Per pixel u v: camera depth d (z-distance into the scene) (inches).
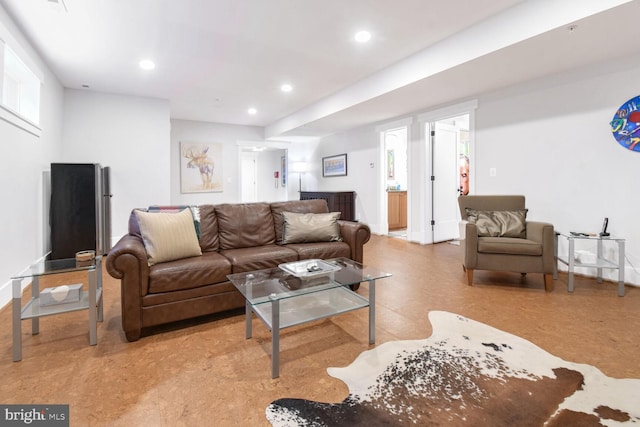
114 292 110.6
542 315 89.1
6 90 122.6
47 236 145.7
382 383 58.9
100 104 181.8
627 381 58.5
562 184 131.6
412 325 83.5
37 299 77.7
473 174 164.2
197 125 273.3
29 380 60.1
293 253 101.5
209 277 84.5
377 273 79.0
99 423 49.3
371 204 239.6
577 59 115.8
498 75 131.9
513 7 102.0
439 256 165.6
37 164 132.0
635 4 80.8
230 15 105.4
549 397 54.3
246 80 168.6
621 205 116.3
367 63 147.9
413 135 199.9
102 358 68.0
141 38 120.3
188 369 64.1
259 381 60.0
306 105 223.6
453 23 112.7
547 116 135.1
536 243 110.9
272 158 386.9
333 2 99.0
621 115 114.7
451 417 49.9
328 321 86.4
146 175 193.6
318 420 49.6
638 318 86.6
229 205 115.1
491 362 65.4
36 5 97.8
